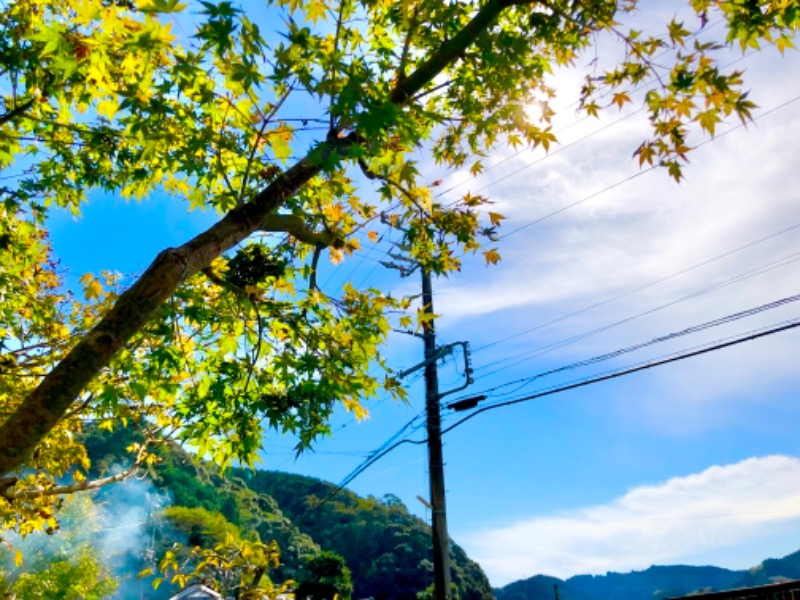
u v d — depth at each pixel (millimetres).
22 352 6520
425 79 4234
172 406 4707
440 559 11164
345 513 83812
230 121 4438
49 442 7324
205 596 18000
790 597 7090
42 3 4609
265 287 4391
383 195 4664
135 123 3904
